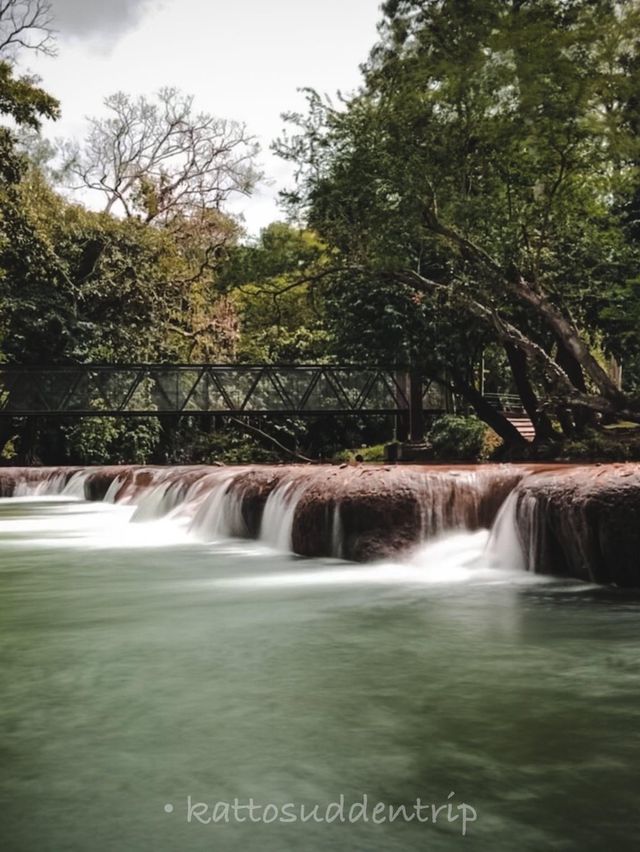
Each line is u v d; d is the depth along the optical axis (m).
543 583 8.27
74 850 2.55
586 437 25.47
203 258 42.12
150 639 5.67
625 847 2.54
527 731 3.63
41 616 6.61
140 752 3.39
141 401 35.66
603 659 5.02
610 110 20.80
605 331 27.06
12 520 17.39
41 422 35.81
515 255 23.17
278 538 11.62
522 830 2.66
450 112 21.56
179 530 14.27
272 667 4.85
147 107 42.28
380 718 3.82
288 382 35.59
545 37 19.78
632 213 26.30
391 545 9.70
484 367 36.34
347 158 22.88
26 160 29.55
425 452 29.56
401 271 23.81
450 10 20.78
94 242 35.69
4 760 3.31
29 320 33.22
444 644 5.48
